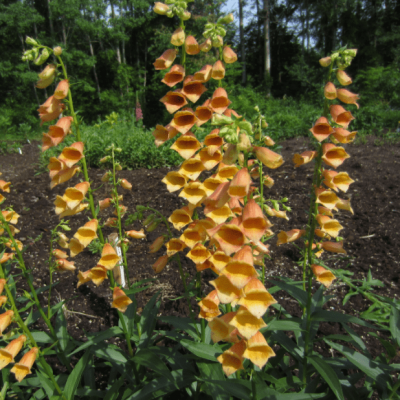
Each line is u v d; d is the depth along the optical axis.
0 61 27.75
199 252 1.88
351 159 8.74
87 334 2.38
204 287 3.80
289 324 1.93
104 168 8.55
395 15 35.75
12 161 11.14
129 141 8.95
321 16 31.23
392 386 1.93
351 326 3.24
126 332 2.21
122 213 2.45
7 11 27.12
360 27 30.97
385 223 5.23
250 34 38.12
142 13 32.09
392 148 10.20
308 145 11.14
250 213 1.41
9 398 2.31
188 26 18.86
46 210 6.32
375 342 3.04
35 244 5.04
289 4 34.22
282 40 37.44
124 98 28.34
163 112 24.97
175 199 6.37
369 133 13.14
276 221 5.43
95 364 2.53
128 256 4.69
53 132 1.97
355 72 27.52
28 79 26.30
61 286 3.99
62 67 1.95
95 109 27.75
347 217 5.57
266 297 1.41
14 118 26.23
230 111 1.77
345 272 3.22
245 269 1.39
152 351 2.17
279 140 12.86
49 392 1.96
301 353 2.25
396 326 2.04
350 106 14.48
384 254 4.45
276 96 31.39
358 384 2.61
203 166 1.82
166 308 3.53
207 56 12.30
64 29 28.44
